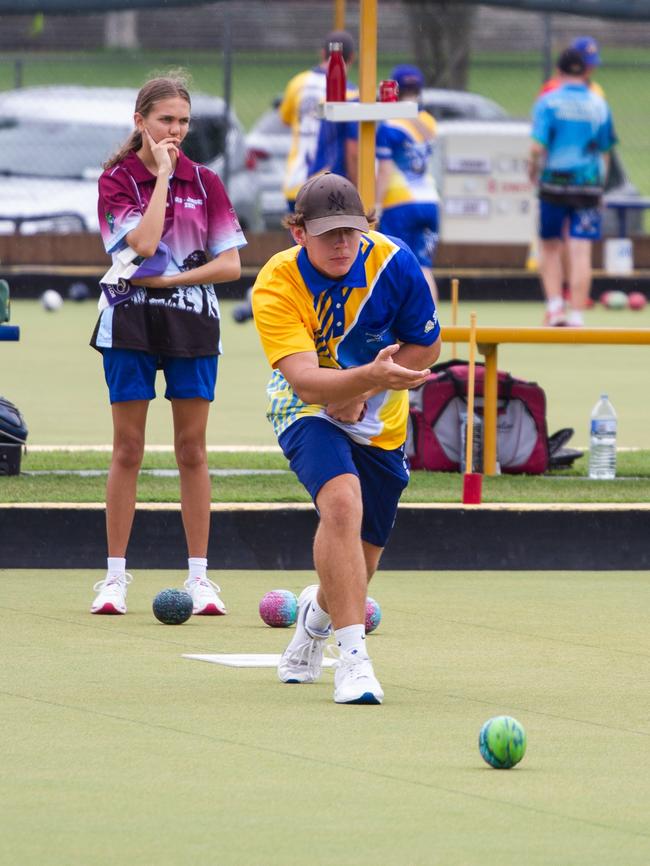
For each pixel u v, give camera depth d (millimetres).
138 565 21672
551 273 48781
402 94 41594
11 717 14289
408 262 15516
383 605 19766
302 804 11945
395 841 11164
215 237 18953
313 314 15328
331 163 42844
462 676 16188
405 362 15836
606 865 10758
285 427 15594
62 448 27359
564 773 12867
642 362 45312
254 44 102375
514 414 25688
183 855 10836
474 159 67312
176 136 18766
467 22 88312
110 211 18719
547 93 48312
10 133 64750
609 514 22266
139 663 16500
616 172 70125
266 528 21812
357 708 14852
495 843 11156
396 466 15758
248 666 16500
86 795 12086
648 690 15695
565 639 17984
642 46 111062
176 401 19047
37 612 18938
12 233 64125
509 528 22125
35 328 51688
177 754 13203
